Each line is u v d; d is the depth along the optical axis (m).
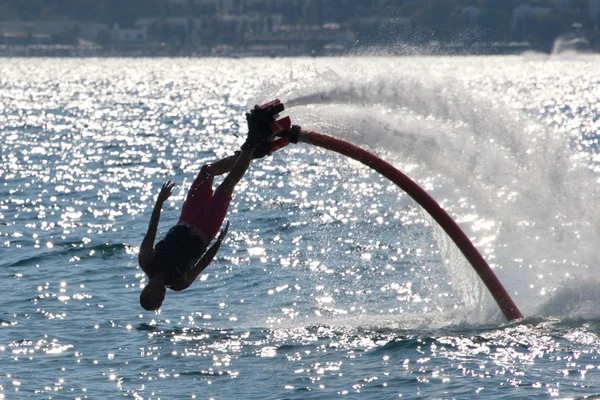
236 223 84.81
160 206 40.84
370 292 58.31
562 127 193.25
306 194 105.12
